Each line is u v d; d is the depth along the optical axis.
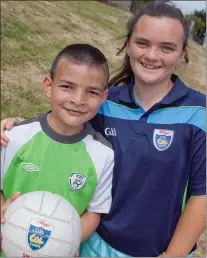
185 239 2.55
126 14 25.25
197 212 2.52
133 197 2.56
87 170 2.54
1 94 7.74
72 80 2.41
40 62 10.23
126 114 2.62
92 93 2.45
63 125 2.53
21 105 7.54
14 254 2.36
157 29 2.39
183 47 2.56
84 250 2.80
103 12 22.53
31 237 2.29
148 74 2.47
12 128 2.62
